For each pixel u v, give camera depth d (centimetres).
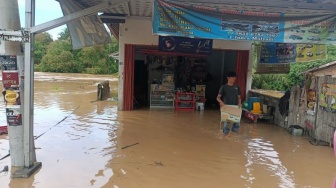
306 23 611
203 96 1176
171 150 625
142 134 748
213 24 586
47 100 1281
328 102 691
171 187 448
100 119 909
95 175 479
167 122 902
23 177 457
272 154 621
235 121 706
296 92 821
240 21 592
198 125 877
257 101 977
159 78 1240
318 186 470
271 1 591
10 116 474
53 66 3812
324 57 870
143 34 1025
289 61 962
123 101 1062
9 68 461
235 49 1095
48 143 641
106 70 3809
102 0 683
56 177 465
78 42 707
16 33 446
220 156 598
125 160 554
